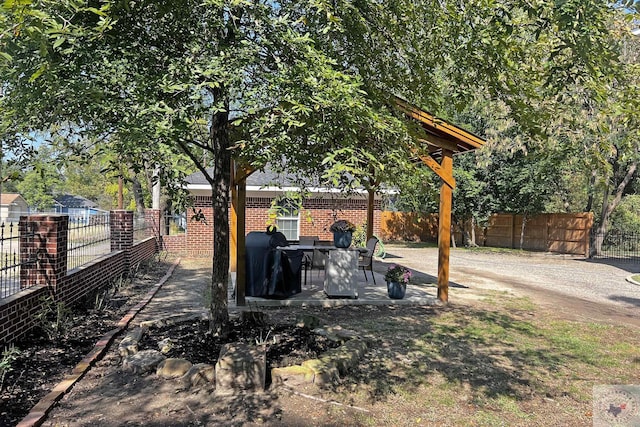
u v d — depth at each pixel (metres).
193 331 5.57
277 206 3.45
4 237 5.00
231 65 3.27
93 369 4.53
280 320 6.65
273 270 8.12
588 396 4.26
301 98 3.25
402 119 4.39
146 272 11.21
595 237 19.25
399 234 27.05
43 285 5.75
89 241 8.12
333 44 4.20
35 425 3.31
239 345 4.53
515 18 3.98
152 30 3.96
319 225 17.16
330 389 4.20
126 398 3.92
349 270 8.26
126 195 36.59
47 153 4.52
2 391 3.82
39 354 4.76
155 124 3.03
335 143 3.46
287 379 4.23
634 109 3.88
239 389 4.09
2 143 4.18
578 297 9.87
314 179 4.52
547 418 3.80
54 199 40.69
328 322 6.65
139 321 6.48
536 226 21.94
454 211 22.14
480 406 3.99
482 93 5.12
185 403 3.86
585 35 3.16
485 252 21.14
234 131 4.92
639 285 11.84
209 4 3.32
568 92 4.64
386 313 7.38
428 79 4.61
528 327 6.72
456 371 4.79
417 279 10.98
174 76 3.37
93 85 3.16
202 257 15.48
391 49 4.41
